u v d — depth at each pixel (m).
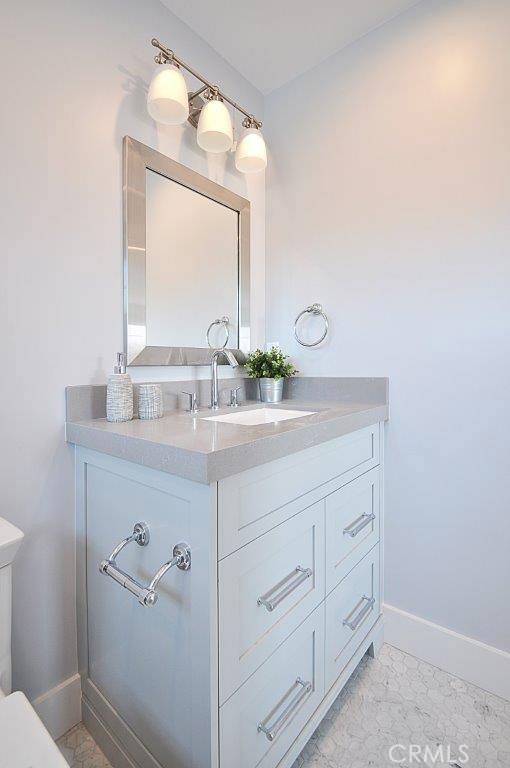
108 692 0.99
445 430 1.29
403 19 1.35
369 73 1.43
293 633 0.92
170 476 0.76
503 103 1.17
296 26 1.39
